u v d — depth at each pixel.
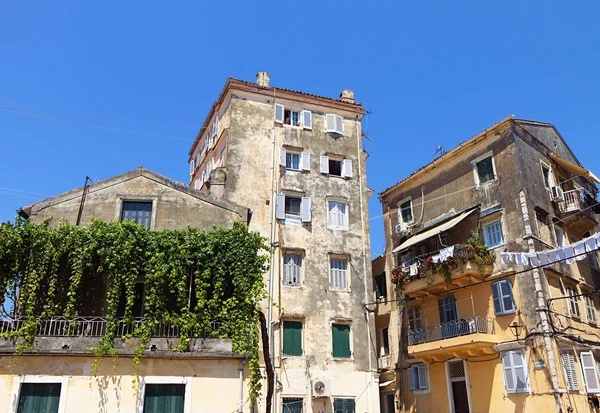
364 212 29.69
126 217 21.95
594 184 31.98
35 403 17.89
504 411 23.03
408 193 32.28
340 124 31.33
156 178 22.69
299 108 30.97
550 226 25.73
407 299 28.98
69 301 18.97
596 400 22.41
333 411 24.45
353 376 25.48
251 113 29.55
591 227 28.06
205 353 19.30
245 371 19.72
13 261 19.08
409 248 30.86
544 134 29.06
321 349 25.42
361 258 28.36
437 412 26.28
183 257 20.28
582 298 25.58
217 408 18.88
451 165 29.48
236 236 21.23
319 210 28.56
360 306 27.17
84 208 21.72
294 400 24.03
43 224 19.86
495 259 25.30
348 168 30.36
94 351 18.45
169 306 20.44
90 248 19.47
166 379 18.86
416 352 26.28
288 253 26.89
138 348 18.77
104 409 18.03
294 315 25.42
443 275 25.81
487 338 23.66
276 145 29.28
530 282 23.34
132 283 19.56
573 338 23.09
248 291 20.50
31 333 18.34
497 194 26.20
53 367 18.27
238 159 28.22
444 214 29.11
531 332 22.70
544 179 27.03
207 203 22.72
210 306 20.09
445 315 27.17
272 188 28.14
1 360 18.06
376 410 25.28
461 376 25.66
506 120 26.27
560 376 21.56
